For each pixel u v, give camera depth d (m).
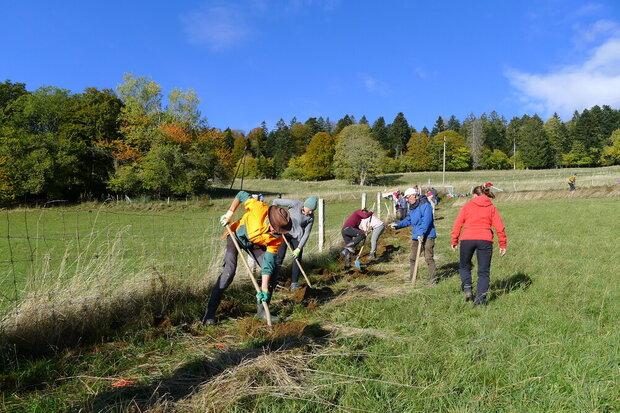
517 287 6.34
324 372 3.56
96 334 4.63
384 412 3.00
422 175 82.50
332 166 80.06
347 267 8.68
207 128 48.53
